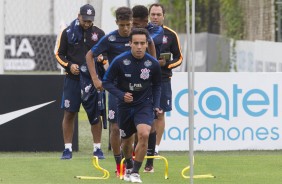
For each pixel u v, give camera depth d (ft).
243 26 240.32
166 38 103.50
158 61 93.71
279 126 117.39
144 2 201.87
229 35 240.32
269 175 95.04
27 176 93.86
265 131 117.29
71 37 104.99
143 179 91.50
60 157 109.29
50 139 114.62
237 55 221.25
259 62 189.26
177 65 103.96
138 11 95.09
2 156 110.83
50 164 102.73
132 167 90.68
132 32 86.79
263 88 116.98
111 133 92.79
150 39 91.30
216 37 237.86
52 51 249.96
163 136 116.26
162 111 103.81
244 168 100.27
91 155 111.96
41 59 250.37
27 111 114.11
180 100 115.85
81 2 192.13
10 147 114.21
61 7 194.08
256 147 117.29
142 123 87.35
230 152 115.55
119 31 92.22
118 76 87.61
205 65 236.02
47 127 114.42
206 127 116.47
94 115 106.01
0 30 135.64
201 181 90.74
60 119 114.52
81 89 105.19
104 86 87.56
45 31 247.50
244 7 239.91
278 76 116.98
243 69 212.43
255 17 230.07
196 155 112.06
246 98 116.88
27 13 244.22
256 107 116.98
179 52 104.37
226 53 232.94
